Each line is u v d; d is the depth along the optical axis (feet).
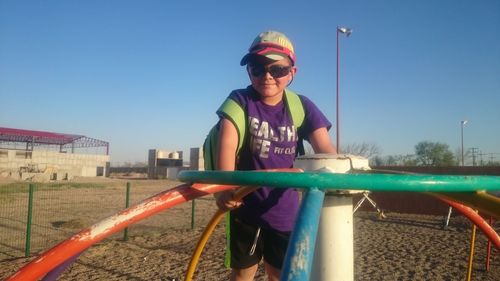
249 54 6.69
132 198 62.95
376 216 43.06
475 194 3.32
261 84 6.75
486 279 18.92
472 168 44.21
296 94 7.50
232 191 5.03
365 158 4.13
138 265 21.79
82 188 83.87
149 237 29.78
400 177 3.00
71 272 20.43
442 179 3.08
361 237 30.27
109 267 21.35
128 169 201.26
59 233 32.94
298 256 2.35
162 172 153.79
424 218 41.57
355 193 3.92
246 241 7.57
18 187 82.02
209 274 19.84
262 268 20.52
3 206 51.08
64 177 127.24
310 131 7.38
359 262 22.33
